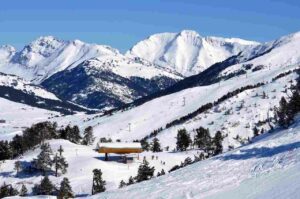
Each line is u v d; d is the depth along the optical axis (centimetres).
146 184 7050
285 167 5109
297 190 3997
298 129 8169
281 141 7031
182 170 7594
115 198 6494
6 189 17312
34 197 10725
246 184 4969
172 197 5456
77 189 18000
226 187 5141
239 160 6575
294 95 14225
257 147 7094
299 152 5541
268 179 4850
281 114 11394
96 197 7062
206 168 6875
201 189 5428
